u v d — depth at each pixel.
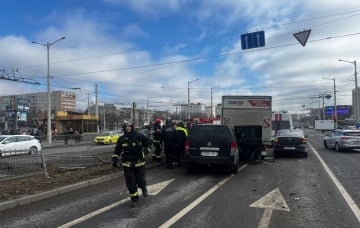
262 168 16.55
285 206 8.98
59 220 7.74
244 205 9.06
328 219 7.84
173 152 16.39
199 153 14.55
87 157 17.58
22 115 67.06
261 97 20.33
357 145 25.98
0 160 12.51
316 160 20.25
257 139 19.33
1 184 11.48
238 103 20.48
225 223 7.48
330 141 28.70
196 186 11.73
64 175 13.35
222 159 14.34
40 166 13.52
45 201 9.62
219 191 10.88
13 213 8.38
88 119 63.56
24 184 11.47
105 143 44.69
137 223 7.48
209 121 30.48
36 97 113.94
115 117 117.25
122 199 9.78
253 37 21.39
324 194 10.48
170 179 13.16
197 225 7.35
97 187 11.60
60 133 60.91
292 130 23.53
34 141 30.80
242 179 13.22
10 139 29.20
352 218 7.92
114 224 7.41
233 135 14.67
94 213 8.30
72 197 10.09
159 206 8.95
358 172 15.18
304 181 12.78
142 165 9.45
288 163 18.69
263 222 7.56
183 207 8.85
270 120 20.20
